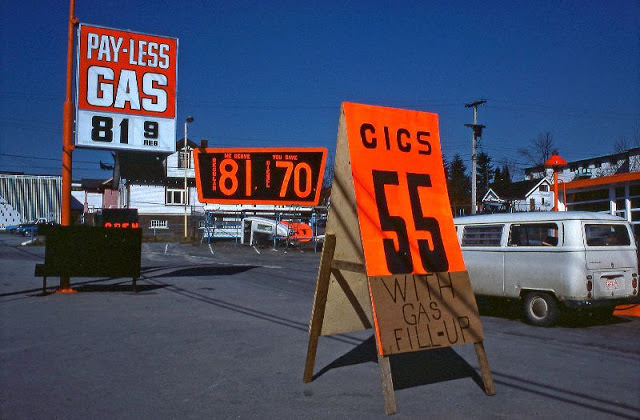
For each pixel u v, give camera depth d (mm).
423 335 4684
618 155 70625
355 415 4426
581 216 8773
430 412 4504
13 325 8484
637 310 10008
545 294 8836
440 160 5477
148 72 14086
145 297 12086
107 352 6672
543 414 4457
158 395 4949
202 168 14062
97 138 13438
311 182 14172
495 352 6836
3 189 56594
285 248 33531
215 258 26016
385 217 4895
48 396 4898
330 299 5328
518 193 68812
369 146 5098
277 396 4934
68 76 13117
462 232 10242
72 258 12570
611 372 5828
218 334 7871
